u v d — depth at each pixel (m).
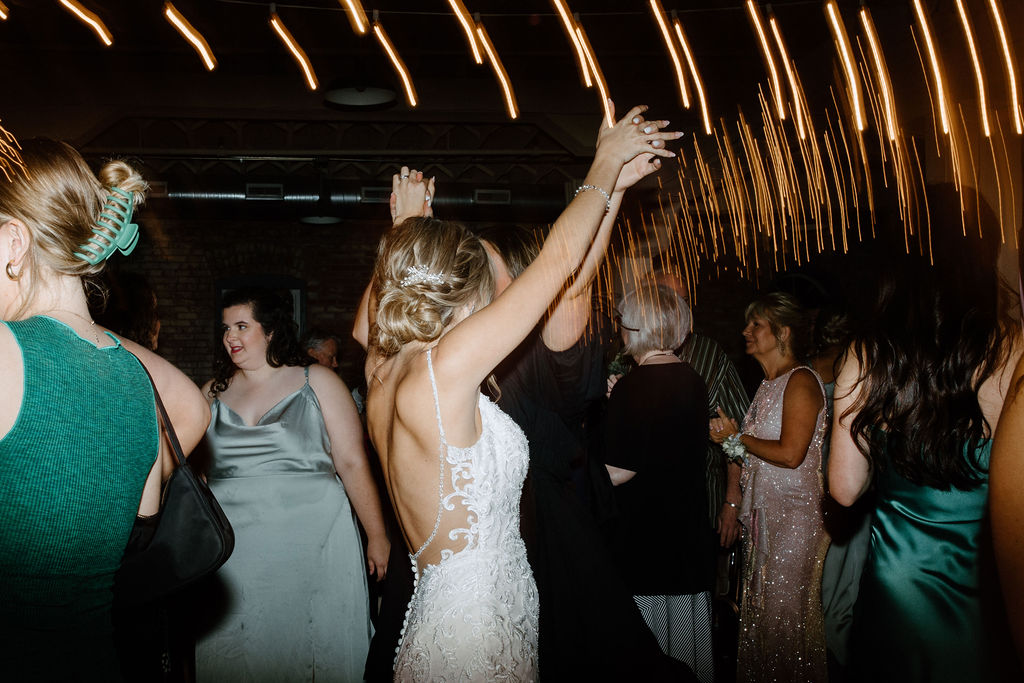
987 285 1.78
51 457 1.19
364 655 2.81
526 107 7.84
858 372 1.93
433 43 7.06
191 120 8.25
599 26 6.64
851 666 2.02
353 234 9.88
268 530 2.74
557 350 2.00
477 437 1.51
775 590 3.01
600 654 1.75
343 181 8.50
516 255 2.18
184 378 1.57
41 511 1.17
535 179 9.02
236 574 2.73
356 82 6.05
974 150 4.52
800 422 2.94
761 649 3.02
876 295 1.92
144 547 1.42
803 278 4.37
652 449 2.81
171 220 9.56
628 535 2.83
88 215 1.31
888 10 5.63
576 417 2.22
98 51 7.16
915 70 5.27
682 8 6.17
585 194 1.55
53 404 1.20
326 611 2.77
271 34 6.82
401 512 1.56
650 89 7.87
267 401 2.81
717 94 7.84
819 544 3.02
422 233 1.56
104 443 1.26
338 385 2.89
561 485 1.88
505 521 1.57
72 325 1.30
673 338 2.89
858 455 1.99
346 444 2.83
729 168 7.81
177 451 1.45
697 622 2.88
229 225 9.68
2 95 7.29
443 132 8.49
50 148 1.30
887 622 1.90
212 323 9.61
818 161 7.06
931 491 1.85
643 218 7.91
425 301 1.50
